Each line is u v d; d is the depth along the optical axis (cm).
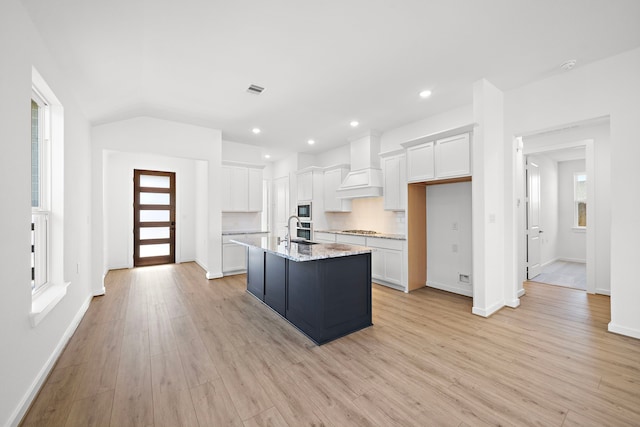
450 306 353
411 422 157
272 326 294
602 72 273
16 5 161
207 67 281
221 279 497
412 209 424
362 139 516
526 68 290
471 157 336
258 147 622
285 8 199
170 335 270
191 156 475
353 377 201
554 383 191
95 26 201
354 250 284
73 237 287
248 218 607
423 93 347
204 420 159
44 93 227
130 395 181
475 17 212
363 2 194
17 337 160
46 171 247
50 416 162
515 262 348
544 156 604
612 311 271
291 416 162
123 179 600
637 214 255
